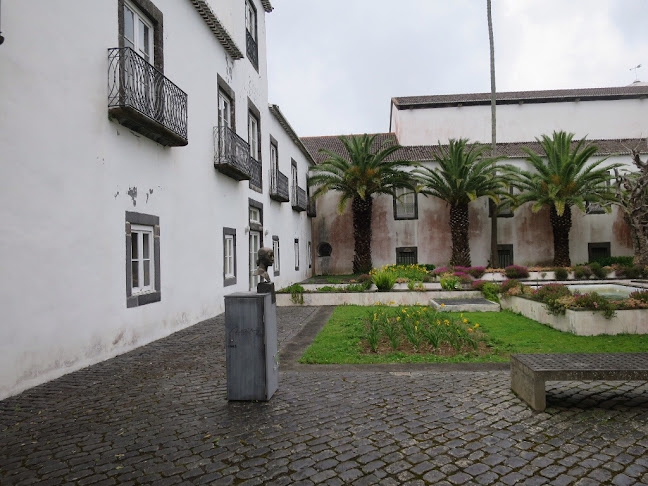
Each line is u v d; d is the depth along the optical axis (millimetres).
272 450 3482
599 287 12773
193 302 9953
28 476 3111
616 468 3145
